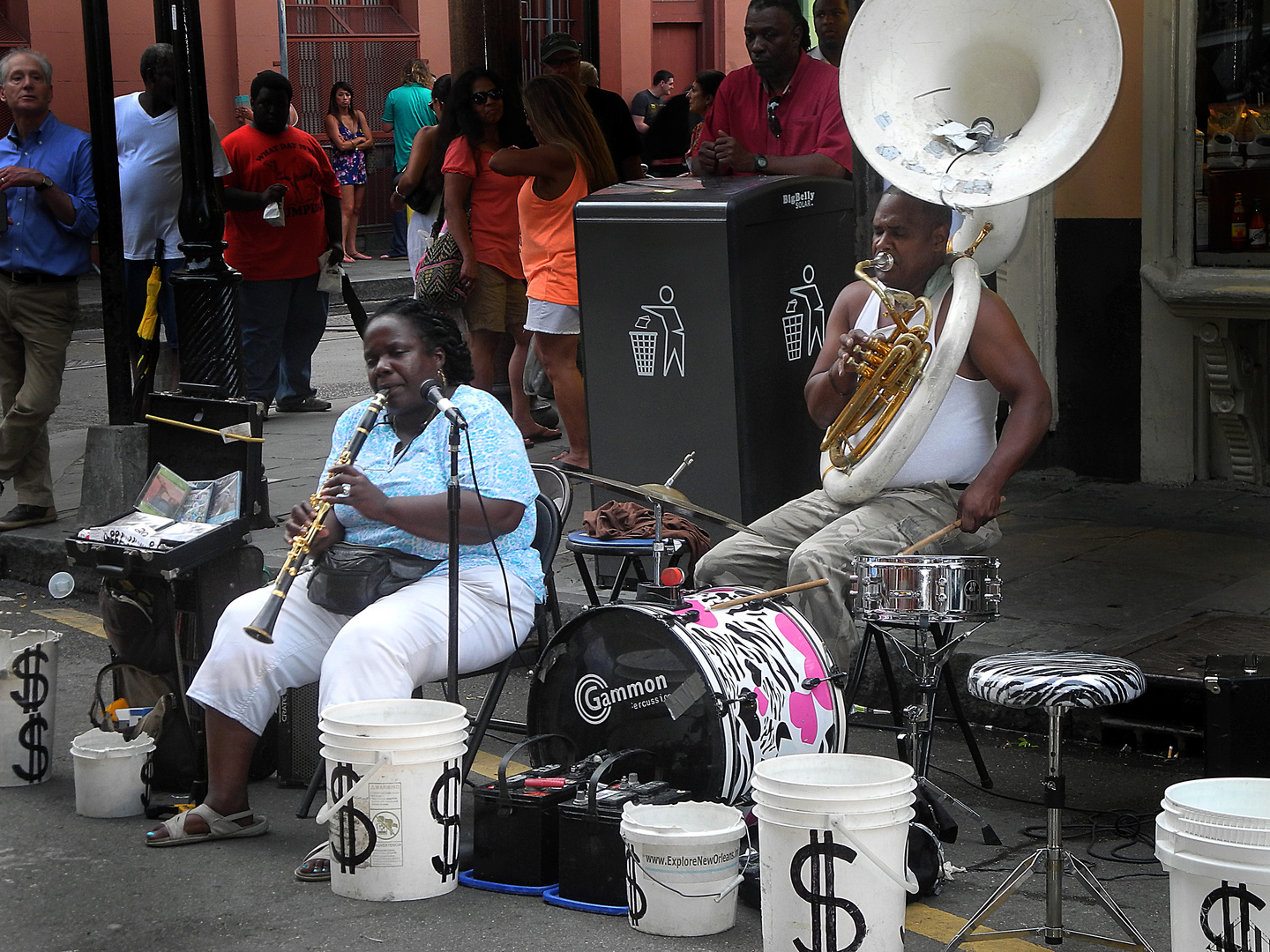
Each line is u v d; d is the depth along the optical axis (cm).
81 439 995
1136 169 706
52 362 741
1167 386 721
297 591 441
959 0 434
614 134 886
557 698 429
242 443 475
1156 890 389
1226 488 724
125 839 439
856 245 652
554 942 367
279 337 990
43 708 485
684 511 450
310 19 1961
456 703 409
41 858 426
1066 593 576
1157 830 324
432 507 425
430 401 418
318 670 441
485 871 404
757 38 675
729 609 427
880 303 462
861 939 339
